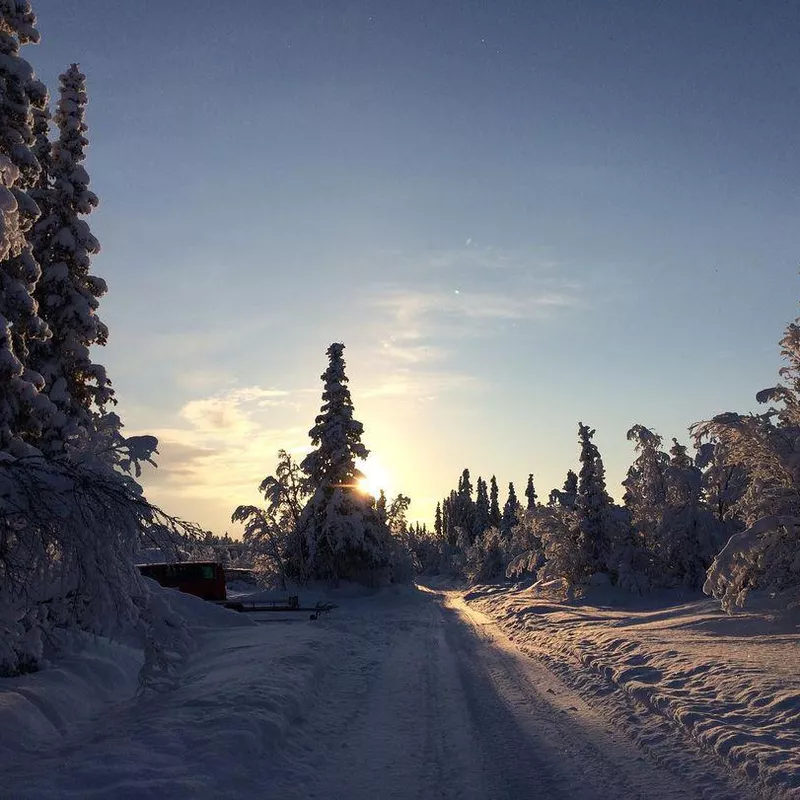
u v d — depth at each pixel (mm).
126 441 11156
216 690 9656
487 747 7809
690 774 6578
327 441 42156
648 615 22641
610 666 12734
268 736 7613
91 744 7344
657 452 35938
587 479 36156
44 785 5863
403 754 7613
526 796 6191
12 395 11797
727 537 32000
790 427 19250
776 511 18297
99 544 8414
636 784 6391
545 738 8117
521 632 20969
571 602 32250
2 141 12820
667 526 33031
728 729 7555
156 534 8883
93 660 11664
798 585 17047
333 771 7016
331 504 40781
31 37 13281
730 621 17438
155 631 9641
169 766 6383
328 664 13562
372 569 41719
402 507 48594
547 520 36750
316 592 39531
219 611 22406
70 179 18047
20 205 12258
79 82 18859
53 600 9977
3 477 7551
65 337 17234
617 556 34469
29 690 9164
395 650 16641
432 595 47062
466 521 117250
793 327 19547
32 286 12617
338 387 43469
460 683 12000
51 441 13500
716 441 21422
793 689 8938
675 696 9516
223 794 5984
